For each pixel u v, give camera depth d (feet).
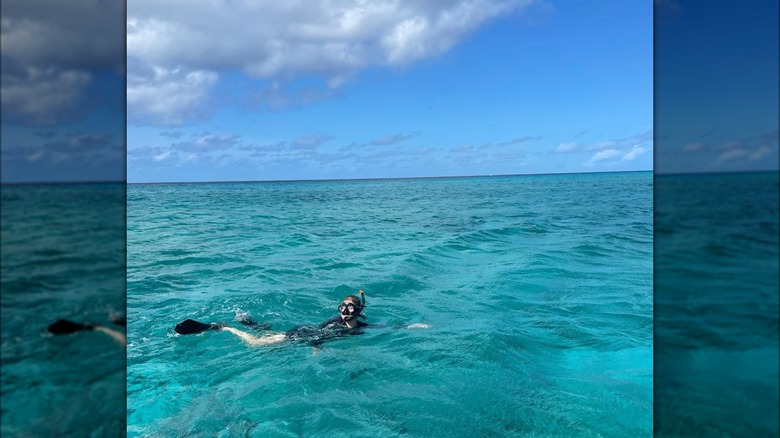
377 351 19.53
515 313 24.66
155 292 28.63
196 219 71.10
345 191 201.46
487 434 13.33
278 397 15.85
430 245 44.83
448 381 16.71
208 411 14.87
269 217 75.10
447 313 24.86
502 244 46.24
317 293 28.76
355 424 13.97
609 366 17.83
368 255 40.27
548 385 16.33
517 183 278.05
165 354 19.48
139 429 13.93
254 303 26.73
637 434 13.17
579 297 27.53
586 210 83.97
